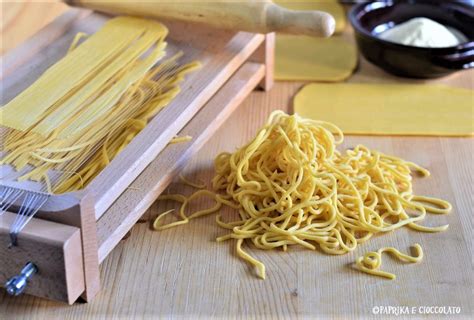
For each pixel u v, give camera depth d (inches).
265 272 43.4
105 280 43.0
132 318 41.3
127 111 47.4
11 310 41.6
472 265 44.0
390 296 42.3
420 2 60.4
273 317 41.3
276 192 45.9
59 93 46.4
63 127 45.2
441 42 56.9
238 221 46.2
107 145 46.0
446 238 45.5
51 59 51.0
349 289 42.7
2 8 62.4
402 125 52.8
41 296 40.3
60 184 43.1
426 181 49.1
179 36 53.0
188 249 44.8
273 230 44.7
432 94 55.5
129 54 49.5
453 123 53.0
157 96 48.5
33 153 43.9
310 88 56.1
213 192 47.9
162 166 46.0
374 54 56.5
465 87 56.5
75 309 41.6
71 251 39.2
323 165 46.4
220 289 42.6
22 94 46.3
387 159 49.4
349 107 54.3
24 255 39.3
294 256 44.3
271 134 47.1
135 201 43.9
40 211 39.5
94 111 45.9
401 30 57.9
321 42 61.1
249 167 47.0
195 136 48.3
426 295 42.4
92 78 47.9
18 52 51.2
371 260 43.7
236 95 51.8
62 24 53.6
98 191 41.9
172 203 47.6
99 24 54.2
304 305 41.9
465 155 50.9
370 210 45.6
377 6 60.4
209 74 50.0
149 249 44.8
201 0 51.2
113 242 42.5
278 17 49.6
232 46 52.2
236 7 50.4
